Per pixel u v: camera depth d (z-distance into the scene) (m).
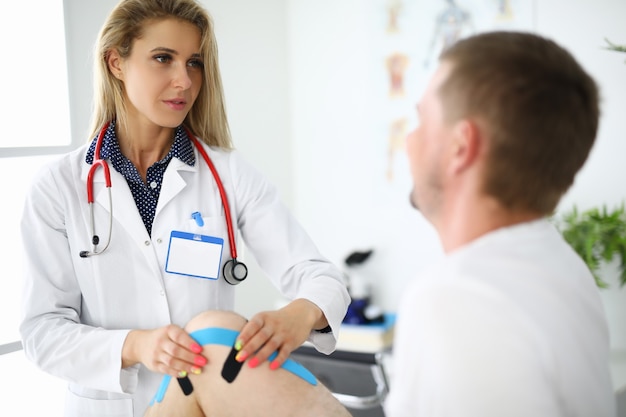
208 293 1.49
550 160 0.70
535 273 0.69
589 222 2.58
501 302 0.65
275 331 1.17
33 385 2.44
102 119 1.50
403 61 3.16
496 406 0.63
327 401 1.09
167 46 1.36
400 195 3.24
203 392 1.10
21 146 2.24
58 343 1.34
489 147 0.69
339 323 1.39
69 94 2.38
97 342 1.31
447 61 0.73
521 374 0.63
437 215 0.76
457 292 0.66
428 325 0.66
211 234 1.49
